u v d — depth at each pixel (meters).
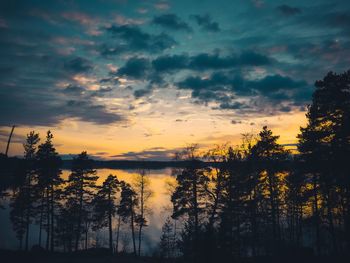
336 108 21.39
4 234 52.34
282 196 34.16
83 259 33.75
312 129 23.83
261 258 28.03
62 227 39.12
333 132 21.64
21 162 38.84
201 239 16.09
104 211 43.25
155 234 59.12
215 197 28.64
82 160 39.06
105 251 38.84
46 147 37.28
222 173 28.12
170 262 28.69
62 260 32.25
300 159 25.20
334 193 24.33
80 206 38.91
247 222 28.17
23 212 39.47
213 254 15.36
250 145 30.06
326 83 21.92
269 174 29.33
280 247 29.84
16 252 33.97
